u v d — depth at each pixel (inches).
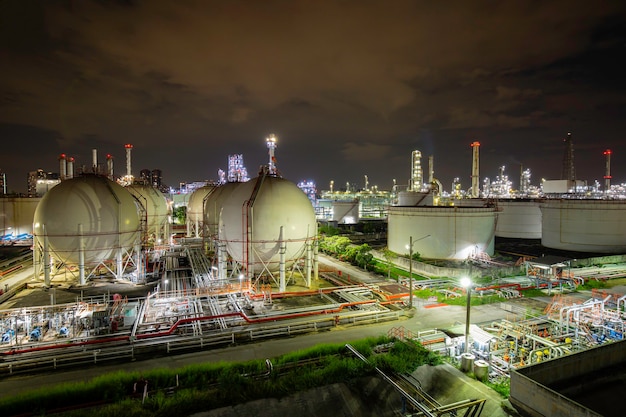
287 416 719.1
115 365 882.8
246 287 1358.3
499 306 1357.0
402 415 699.4
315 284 1555.1
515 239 3004.4
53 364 867.4
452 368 856.9
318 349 923.4
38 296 1354.6
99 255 1469.0
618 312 1132.5
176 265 1929.1
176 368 847.7
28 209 2923.2
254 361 869.2
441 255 2129.7
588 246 2378.2
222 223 1481.3
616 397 797.2
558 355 926.4
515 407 715.4
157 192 2504.9
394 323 1177.4
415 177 5083.7
